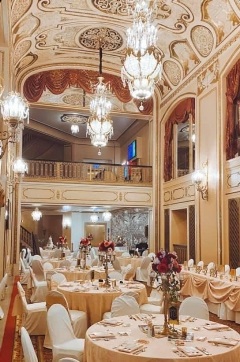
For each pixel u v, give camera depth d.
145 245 17.09
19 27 10.64
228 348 3.55
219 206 10.41
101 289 6.67
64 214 22.44
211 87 11.15
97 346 3.62
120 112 15.42
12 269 13.57
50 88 14.37
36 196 14.06
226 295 7.59
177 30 11.52
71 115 18.75
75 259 13.01
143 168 15.39
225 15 9.92
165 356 3.32
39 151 22.17
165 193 14.59
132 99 14.98
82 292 6.40
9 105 5.14
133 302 5.25
